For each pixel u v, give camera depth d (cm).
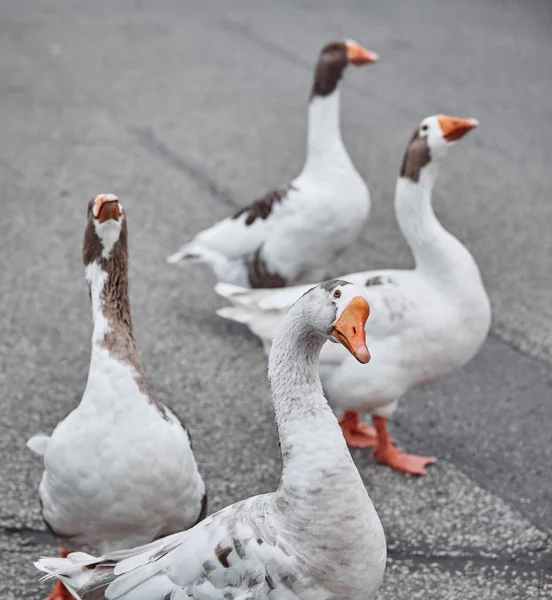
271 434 338
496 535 306
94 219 276
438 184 470
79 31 686
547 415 345
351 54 359
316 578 249
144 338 377
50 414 344
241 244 371
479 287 317
